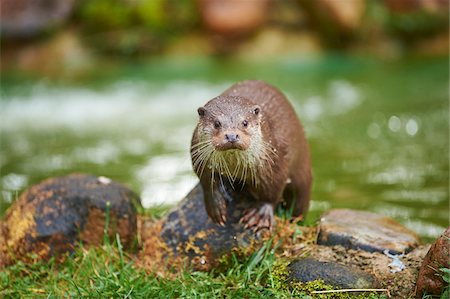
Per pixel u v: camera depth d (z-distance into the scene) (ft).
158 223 31.42
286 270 26.58
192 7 99.40
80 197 31.37
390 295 25.45
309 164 32.63
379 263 27.09
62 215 31.01
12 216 31.73
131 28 97.86
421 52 96.32
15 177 50.21
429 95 73.77
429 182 47.03
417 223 38.96
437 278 24.26
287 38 98.37
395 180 47.70
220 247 29.30
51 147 59.11
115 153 56.44
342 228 29.30
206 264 29.27
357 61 93.04
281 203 32.89
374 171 50.01
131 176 49.57
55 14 97.81
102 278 27.22
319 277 25.76
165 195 44.47
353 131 61.52
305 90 78.33
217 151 26.32
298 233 29.60
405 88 77.61
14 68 94.84
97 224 31.12
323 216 31.12
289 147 29.25
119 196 31.99
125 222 31.42
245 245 29.04
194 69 91.56
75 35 97.50
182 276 27.63
